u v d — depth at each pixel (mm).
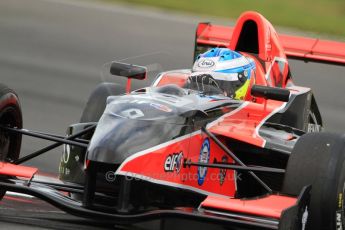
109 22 66312
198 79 25391
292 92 28641
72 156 24062
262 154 25453
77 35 61188
